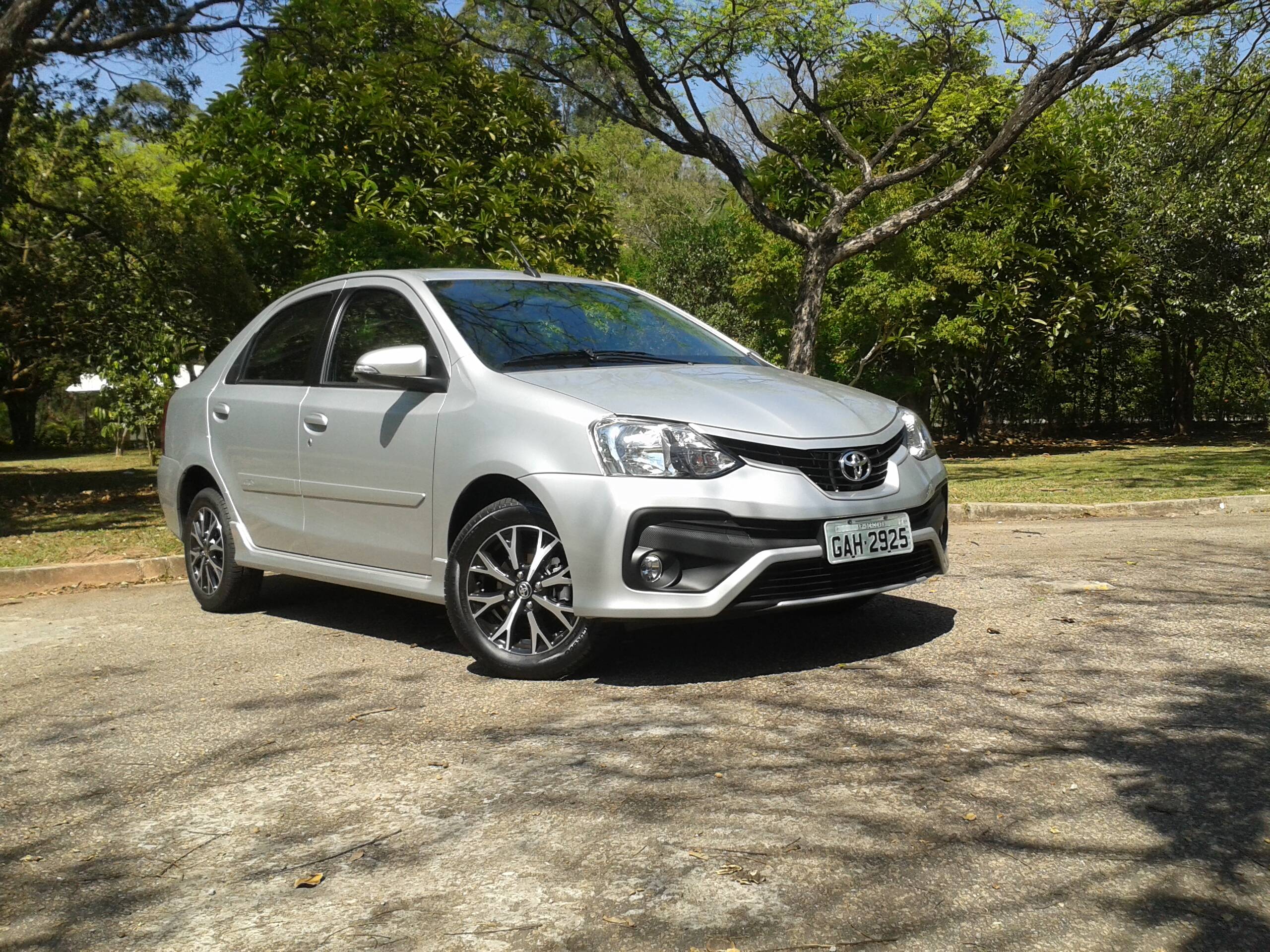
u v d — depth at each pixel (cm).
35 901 293
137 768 389
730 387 488
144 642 589
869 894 272
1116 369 2761
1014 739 375
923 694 429
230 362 663
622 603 439
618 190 4416
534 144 1736
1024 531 896
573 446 451
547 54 1435
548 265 1566
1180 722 384
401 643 559
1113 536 830
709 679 461
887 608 582
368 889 289
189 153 1672
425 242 1524
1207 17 1307
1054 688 430
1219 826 301
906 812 319
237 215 1541
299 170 1545
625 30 1306
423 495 508
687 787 344
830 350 1973
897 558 475
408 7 1648
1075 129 2352
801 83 1480
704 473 438
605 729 402
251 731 423
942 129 1480
